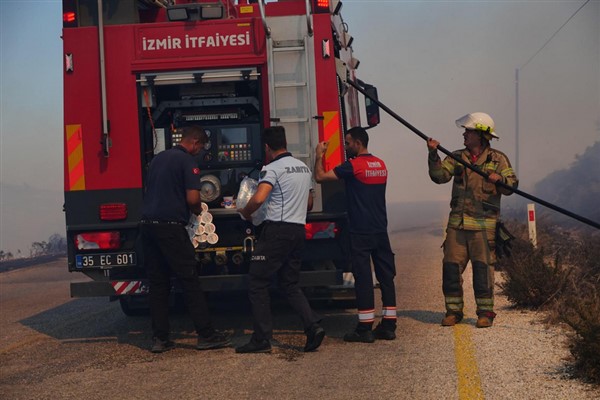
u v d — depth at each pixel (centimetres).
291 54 772
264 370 625
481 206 759
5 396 580
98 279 795
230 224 790
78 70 787
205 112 819
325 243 769
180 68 780
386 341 716
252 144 813
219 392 562
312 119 766
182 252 716
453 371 579
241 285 745
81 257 784
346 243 766
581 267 1037
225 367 643
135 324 902
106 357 714
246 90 831
